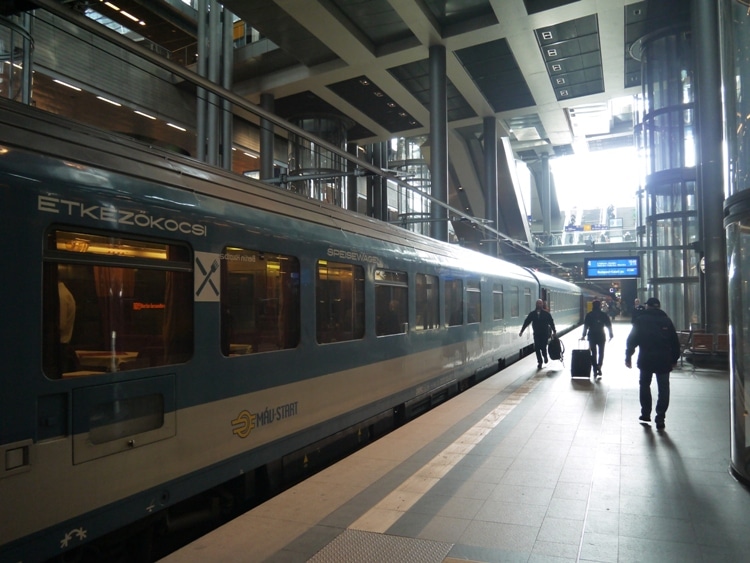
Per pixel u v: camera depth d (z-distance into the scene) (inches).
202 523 186.9
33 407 122.9
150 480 150.3
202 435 168.1
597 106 1480.1
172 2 847.7
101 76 747.4
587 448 235.0
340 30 777.6
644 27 786.8
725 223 197.2
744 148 189.2
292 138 1018.7
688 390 386.0
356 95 1009.5
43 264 127.6
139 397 148.4
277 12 746.8
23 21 497.0
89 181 140.4
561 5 739.4
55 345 128.7
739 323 189.6
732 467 198.5
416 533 150.3
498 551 139.3
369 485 189.6
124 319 146.3
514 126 1364.4
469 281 440.1
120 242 147.0
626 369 501.4
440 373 371.9
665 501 173.3
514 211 1590.8
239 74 972.6
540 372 482.9
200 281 169.9
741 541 144.3
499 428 271.6
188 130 909.8
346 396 251.1
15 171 124.0
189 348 165.6
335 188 1029.2
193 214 169.3
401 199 1535.4
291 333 213.9
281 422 204.7
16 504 118.2
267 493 207.3
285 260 211.6
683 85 703.7
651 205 705.0
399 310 310.8
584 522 157.6
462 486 188.5
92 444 135.1
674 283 677.9
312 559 135.0
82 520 132.0
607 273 1017.5
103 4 810.8
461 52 880.9
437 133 830.5
